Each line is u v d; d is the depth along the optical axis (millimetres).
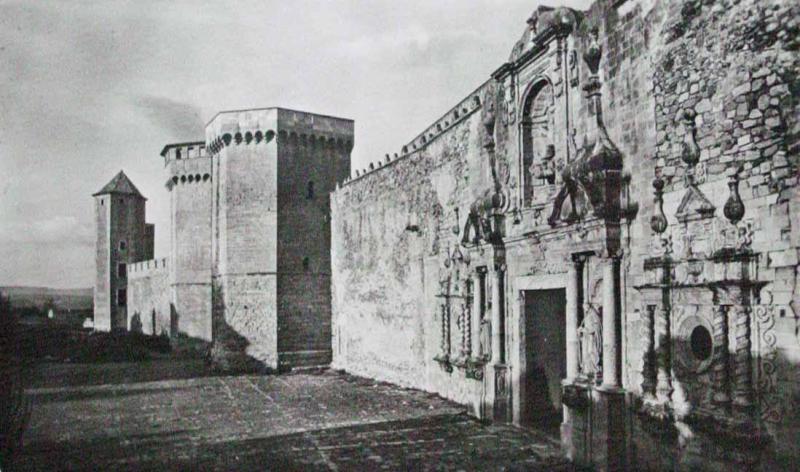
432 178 31047
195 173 63781
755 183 12414
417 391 32156
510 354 22734
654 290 14961
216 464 18453
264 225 46188
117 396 32812
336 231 46156
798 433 11344
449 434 21625
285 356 45250
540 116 22000
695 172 14000
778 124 11922
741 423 12297
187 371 44969
